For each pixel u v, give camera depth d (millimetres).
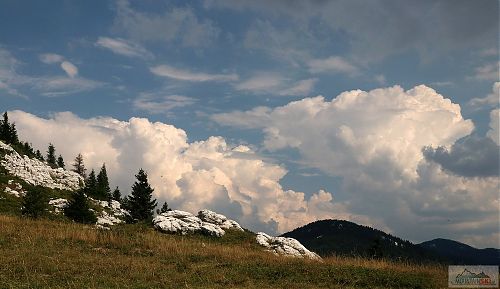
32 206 62156
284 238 43219
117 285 18203
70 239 29469
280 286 20438
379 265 27688
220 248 31672
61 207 71688
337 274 23281
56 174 99188
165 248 28875
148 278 20250
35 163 97250
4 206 66000
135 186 86438
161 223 41500
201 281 20422
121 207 102312
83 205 68812
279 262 26703
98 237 30250
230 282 20641
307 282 21797
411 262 29828
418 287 21750
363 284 21984
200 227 42062
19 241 26922
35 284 17734
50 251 24734
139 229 39562
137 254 27078
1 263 20844
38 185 84312
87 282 18625
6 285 17375
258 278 22172
